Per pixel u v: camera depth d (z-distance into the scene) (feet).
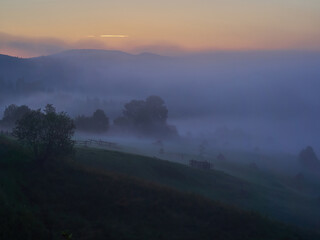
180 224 64.59
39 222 57.57
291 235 63.36
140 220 65.16
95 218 64.59
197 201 73.92
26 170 80.48
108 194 73.36
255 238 60.70
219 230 63.16
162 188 79.71
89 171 84.79
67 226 59.57
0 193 61.72
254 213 72.08
